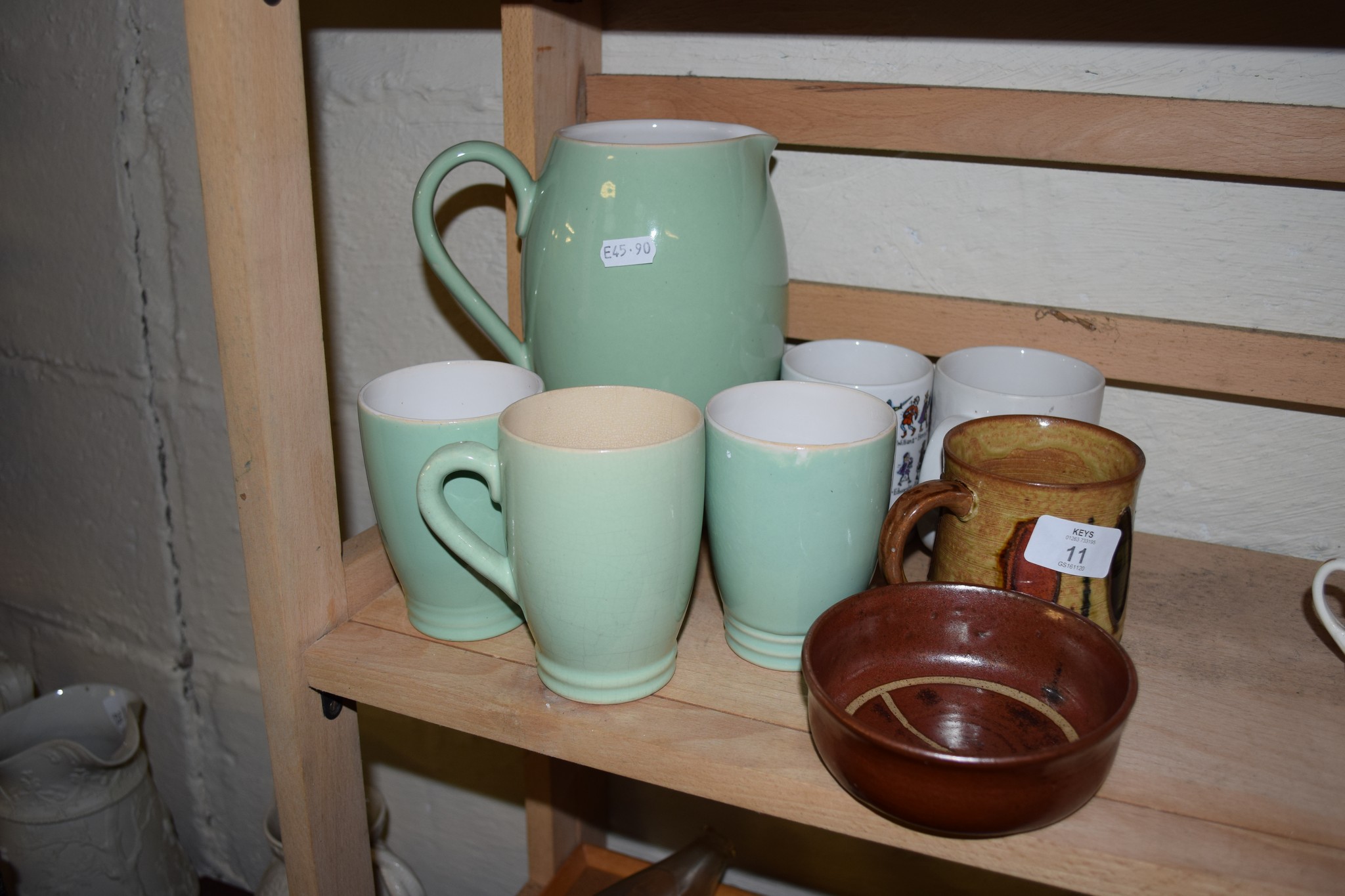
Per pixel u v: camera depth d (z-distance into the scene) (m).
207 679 0.98
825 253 0.65
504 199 0.72
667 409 0.44
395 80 0.72
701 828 0.82
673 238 0.47
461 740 0.89
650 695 0.44
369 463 0.45
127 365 0.88
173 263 0.83
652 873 0.72
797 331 0.63
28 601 1.04
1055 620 0.41
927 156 0.61
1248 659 0.48
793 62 0.61
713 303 0.48
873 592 0.42
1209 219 0.56
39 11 0.79
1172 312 0.59
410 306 0.77
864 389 0.50
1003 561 0.44
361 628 0.49
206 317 0.83
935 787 0.33
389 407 0.49
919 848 0.38
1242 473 0.61
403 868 0.80
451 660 0.47
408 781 0.93
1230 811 0.38
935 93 0.56
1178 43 0.54
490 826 0.91
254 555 0.45
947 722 0.41
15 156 0.85
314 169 0.76
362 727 0.92
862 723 0.34
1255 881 0.34
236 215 0.40
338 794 0.52
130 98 0.78
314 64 0.73
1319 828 0.37
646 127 0.54
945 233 0.62
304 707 0.48
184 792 1.05
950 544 0.46
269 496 0.44
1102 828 0.37
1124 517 0.43
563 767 0.77
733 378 0.51
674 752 0.40
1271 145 0.51
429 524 0.42
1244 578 0.55
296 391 0.44
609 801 0.85
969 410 0.52
